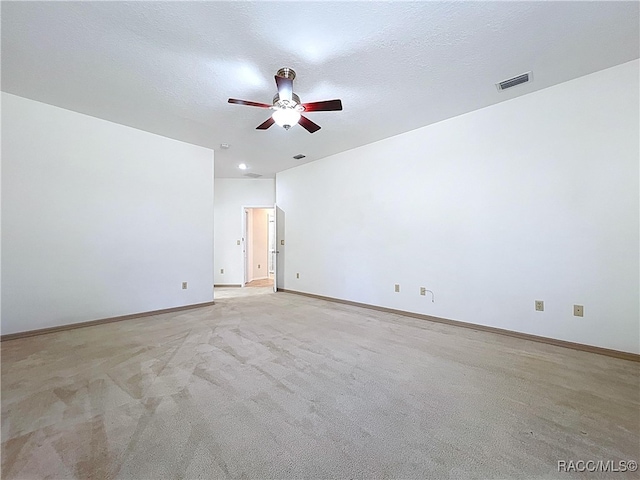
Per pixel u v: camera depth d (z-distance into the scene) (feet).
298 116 8.75
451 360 8.30
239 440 4.96
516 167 10.32
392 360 8.31
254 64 8.25
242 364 8.02
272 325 11.89
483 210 11.10
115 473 4.23
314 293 18.29
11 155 10.19
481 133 11.12
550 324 9.65
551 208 9.63
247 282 25.34
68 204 11.34
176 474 4.23
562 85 9.38
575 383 6.91
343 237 16.48
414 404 6.08
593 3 6.21
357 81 9.16
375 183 14.83
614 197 8.59
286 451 4.72
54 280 11.02
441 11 6.39
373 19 6.59
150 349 9.14
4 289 10.06
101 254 12.16
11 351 8.95
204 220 15.60
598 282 8.84
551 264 9.63
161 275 13.98
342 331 11.08
